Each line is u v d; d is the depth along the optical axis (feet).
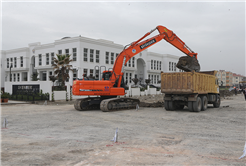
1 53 154.51
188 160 18.22
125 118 41.29
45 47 132.16
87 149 21.42
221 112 49.70
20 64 147.43
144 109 56.03
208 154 19.80
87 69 118.11
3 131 29.86
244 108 57.52
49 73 130.31
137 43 55.36
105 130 30.37
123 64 54.39
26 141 24.49
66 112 50.44
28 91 86.28
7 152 20.65
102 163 17.63
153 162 17.76
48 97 79.97
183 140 24.85
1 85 153.48
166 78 51.75
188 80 48.91
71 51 117.39
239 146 22.45
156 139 25.23
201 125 34.17
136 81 133.69
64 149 21.45
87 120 39.04
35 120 39.09
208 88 56.24
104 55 127.85
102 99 56.24
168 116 43.68
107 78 56.03
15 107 61.41
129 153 20.11
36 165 17.35
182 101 52.85
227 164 17.33
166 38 56.65
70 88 90.48
